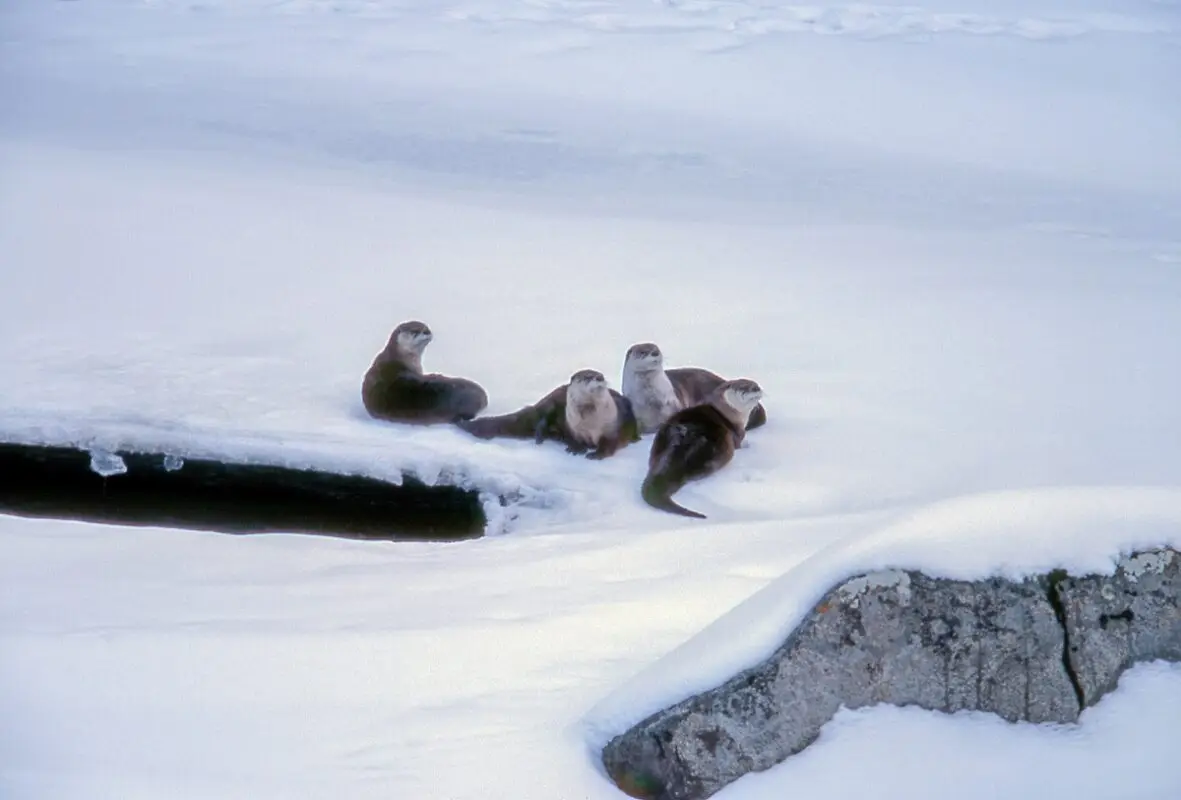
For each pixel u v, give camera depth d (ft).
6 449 74.49
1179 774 38.70
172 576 59.11
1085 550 42.09
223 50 220.43
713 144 177.47
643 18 252.83
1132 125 195.31
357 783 39.83
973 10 269.85
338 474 73.10
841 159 172.55
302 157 161.38
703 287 109.91
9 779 39.17
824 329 99.60
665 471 70.44
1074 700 40.78
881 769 38.96
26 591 56.54
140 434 74.64
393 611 53.78
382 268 112.68
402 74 208.85
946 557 41.65
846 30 249.14
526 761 41.01
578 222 131.54
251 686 45.85
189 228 121.60
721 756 39.47
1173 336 100.89
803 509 69.05
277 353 91.45
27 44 219.41
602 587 56.13
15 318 96.43
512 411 82.07
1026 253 127.75
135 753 41.22
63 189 131.85
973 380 89.51
